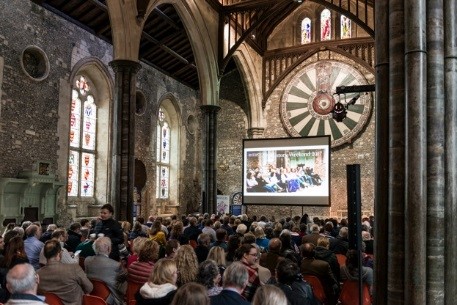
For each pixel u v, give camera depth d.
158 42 18.14
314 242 7.84
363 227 9.64
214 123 17.02
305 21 21.41
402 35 4.40
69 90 15.16
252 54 20.80
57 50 14.68
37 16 13.91
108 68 17.12
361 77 19.91
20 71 13.26
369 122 19.78
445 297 4.10
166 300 3.50
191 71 21.86
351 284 5.32
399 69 4.39
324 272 5.69
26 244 6.15
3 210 12.50
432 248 4.09
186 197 22.14
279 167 15.27
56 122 14.55
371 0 17.84
